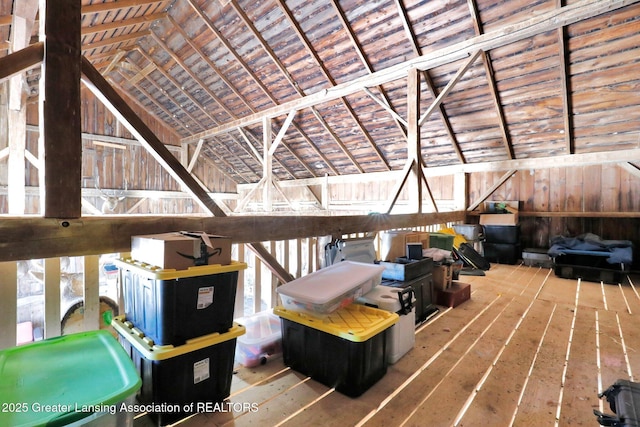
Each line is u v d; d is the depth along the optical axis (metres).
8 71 1.34
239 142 8.30
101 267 3.34
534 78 4.16
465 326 2.56
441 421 1.43
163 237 1.46
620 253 3.97
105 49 5.91
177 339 1.38
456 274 3.52
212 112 7.59
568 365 1.93
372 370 1.70
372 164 7.17
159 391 1.35
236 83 6.33
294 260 3.15
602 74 3.81
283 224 2.52
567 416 1.46
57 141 1.47
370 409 1.51
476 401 1.58
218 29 5.22
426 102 5.11
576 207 5.03
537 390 1.67
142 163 8.52
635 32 3.36
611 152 4.60
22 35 3.14
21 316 3.63
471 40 3.95
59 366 1.13
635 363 1.95
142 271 1.38
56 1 1.46
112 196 7.97
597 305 3.10
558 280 4.14
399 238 3.04
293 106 6.09
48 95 1.44
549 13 3.43
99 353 1.23
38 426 0.85
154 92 7.70
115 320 1.63
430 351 2.12
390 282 2.48
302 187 8.96
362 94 5.43
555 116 4.50
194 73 6.40
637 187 4.54
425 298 2.77
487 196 5.85
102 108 7.82
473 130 5.30
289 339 1.92
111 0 4.04
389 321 1.78
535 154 5.27
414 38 4.27
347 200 8.00
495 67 4.24
